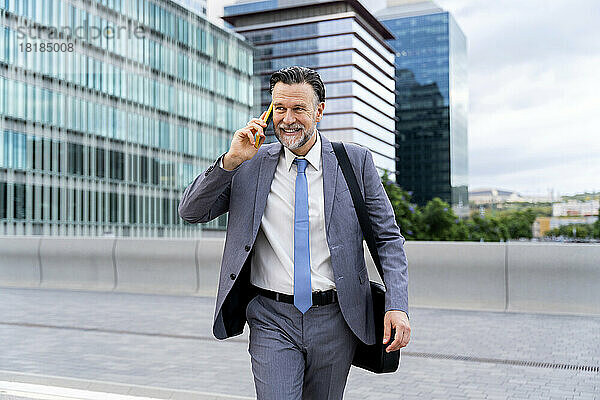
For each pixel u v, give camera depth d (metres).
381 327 2.40
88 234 46.59
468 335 6.95
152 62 51.50
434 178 78.31
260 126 2.23
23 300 9.91
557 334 7.02
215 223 55.88
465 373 5.31
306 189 2.34
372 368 2.45
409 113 79.94
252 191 2.38
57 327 7.51
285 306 2.32
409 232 22.94
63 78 44.78
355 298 2.33
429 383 5.00
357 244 2.36
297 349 2.33
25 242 11.84
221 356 5.97
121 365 5.61
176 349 6.28
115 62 48.78
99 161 47.41
